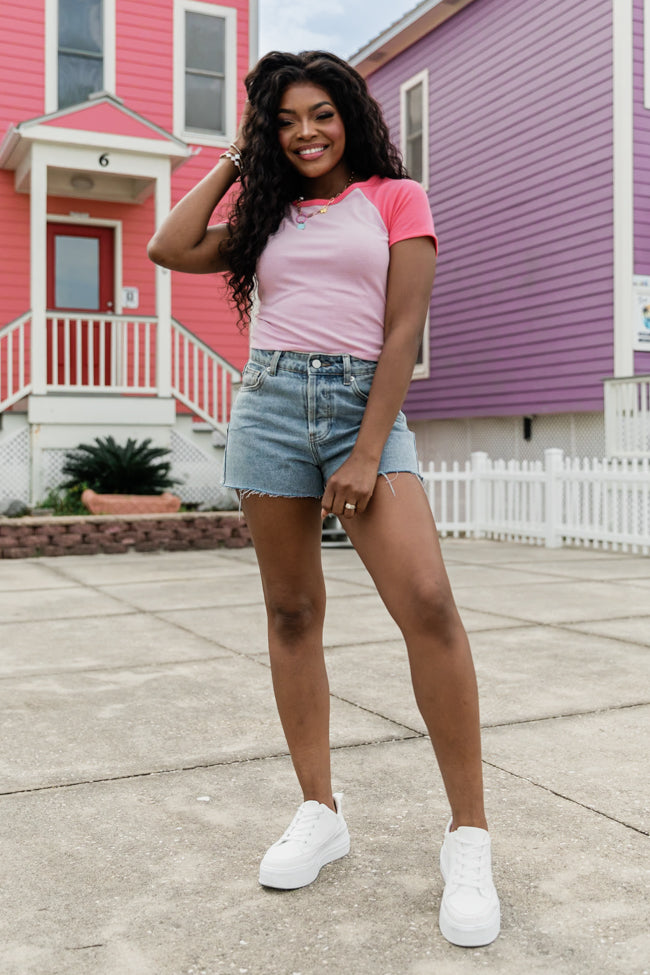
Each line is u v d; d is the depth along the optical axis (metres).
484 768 3.06
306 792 2.35
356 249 2.11
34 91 13.23
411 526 2.05
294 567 2.29
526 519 10.73
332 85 2.13
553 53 13.80
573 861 2.35
